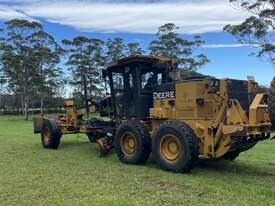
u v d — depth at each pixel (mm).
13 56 51656
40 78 53344
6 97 67312
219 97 8961
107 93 12328
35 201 6773
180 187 7754
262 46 36344
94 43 55438
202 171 9359
